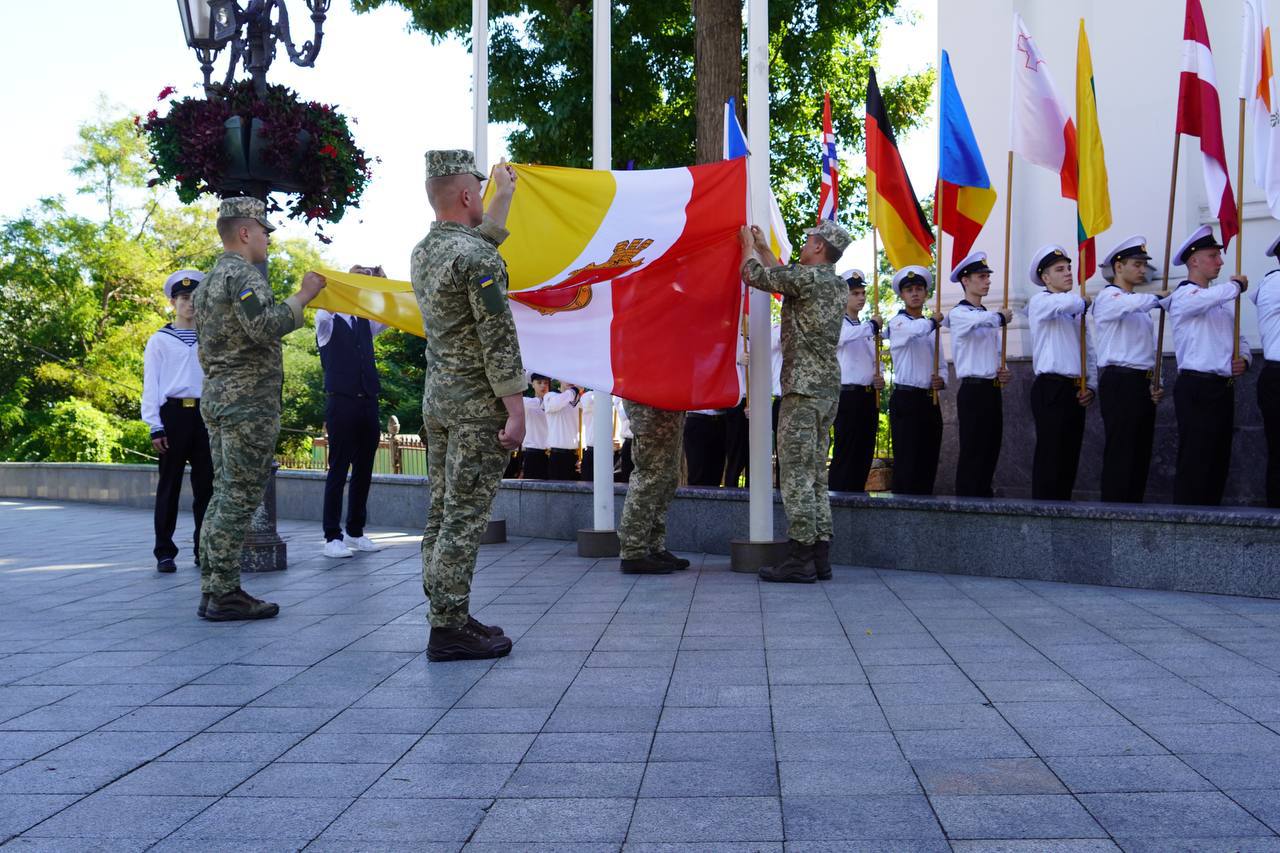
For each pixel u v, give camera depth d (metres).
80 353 42.62
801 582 7.71
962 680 4.91
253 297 6.44
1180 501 8.89
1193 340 8.79
